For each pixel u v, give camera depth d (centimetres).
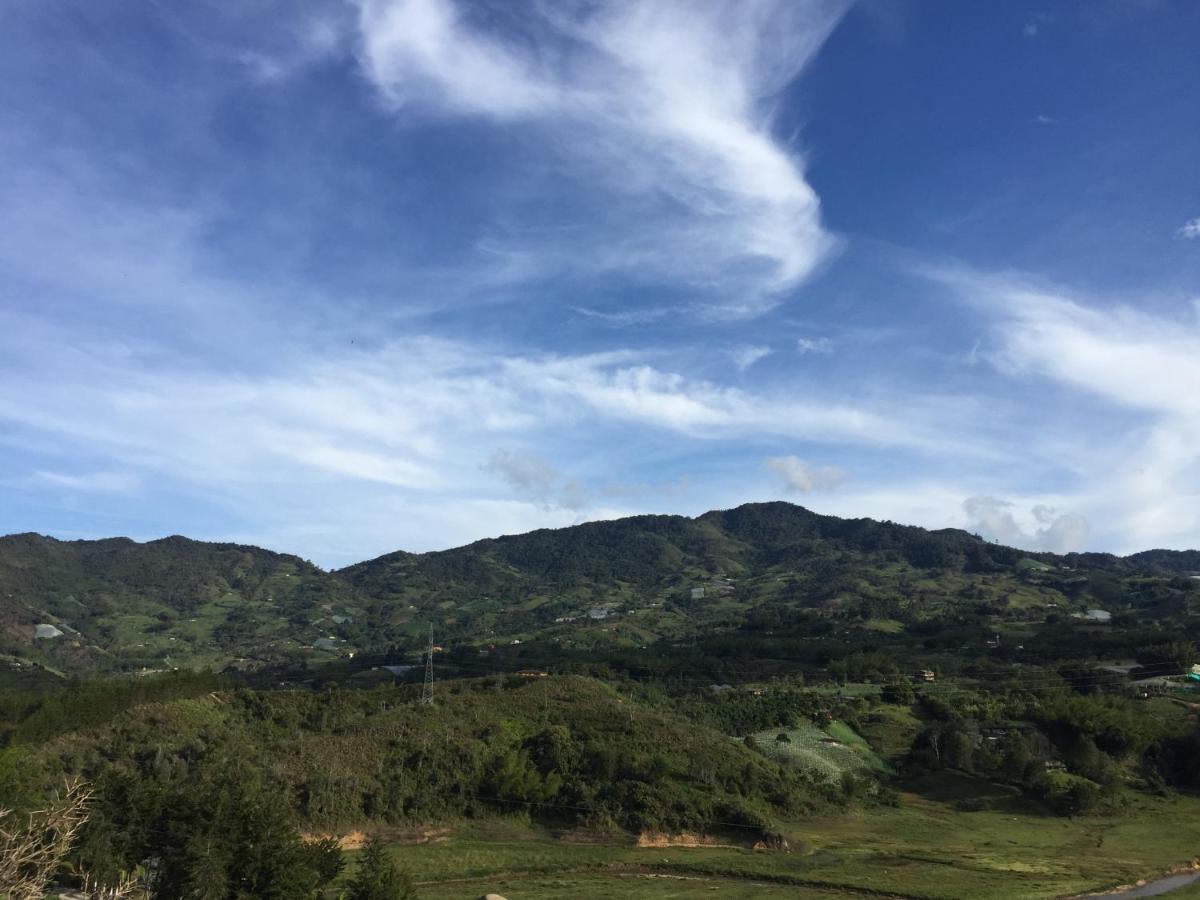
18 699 9950
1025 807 9769
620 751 9275
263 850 4734
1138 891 6688
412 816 8450
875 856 7681
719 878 7075
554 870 7269
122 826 4925
